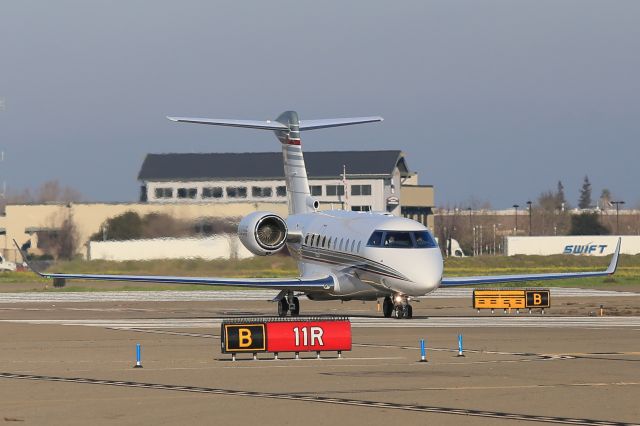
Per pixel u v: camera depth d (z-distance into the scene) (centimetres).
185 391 7712
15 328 13525
